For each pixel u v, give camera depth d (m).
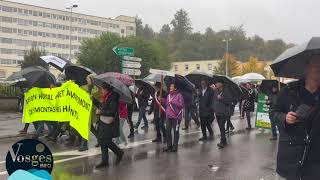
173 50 127.31
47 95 11.86
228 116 12.65
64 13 121.44
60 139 13.35
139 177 8.62
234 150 12.08
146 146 12.51
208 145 12.97
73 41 121.94
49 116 11.82
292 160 4.24
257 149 12.27
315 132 4.18
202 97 13.95
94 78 9.77
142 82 16.45
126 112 12.44
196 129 17.14
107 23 128.75
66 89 11.47
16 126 17.11
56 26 120.00
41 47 116.69
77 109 11.16
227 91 12.55
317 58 4.26
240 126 18.67
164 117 12.96
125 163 10.02
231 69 82.38
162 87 12.91
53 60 13.54
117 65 67.62
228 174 8.96
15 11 113.62
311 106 4.21
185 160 10.47
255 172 9.17
